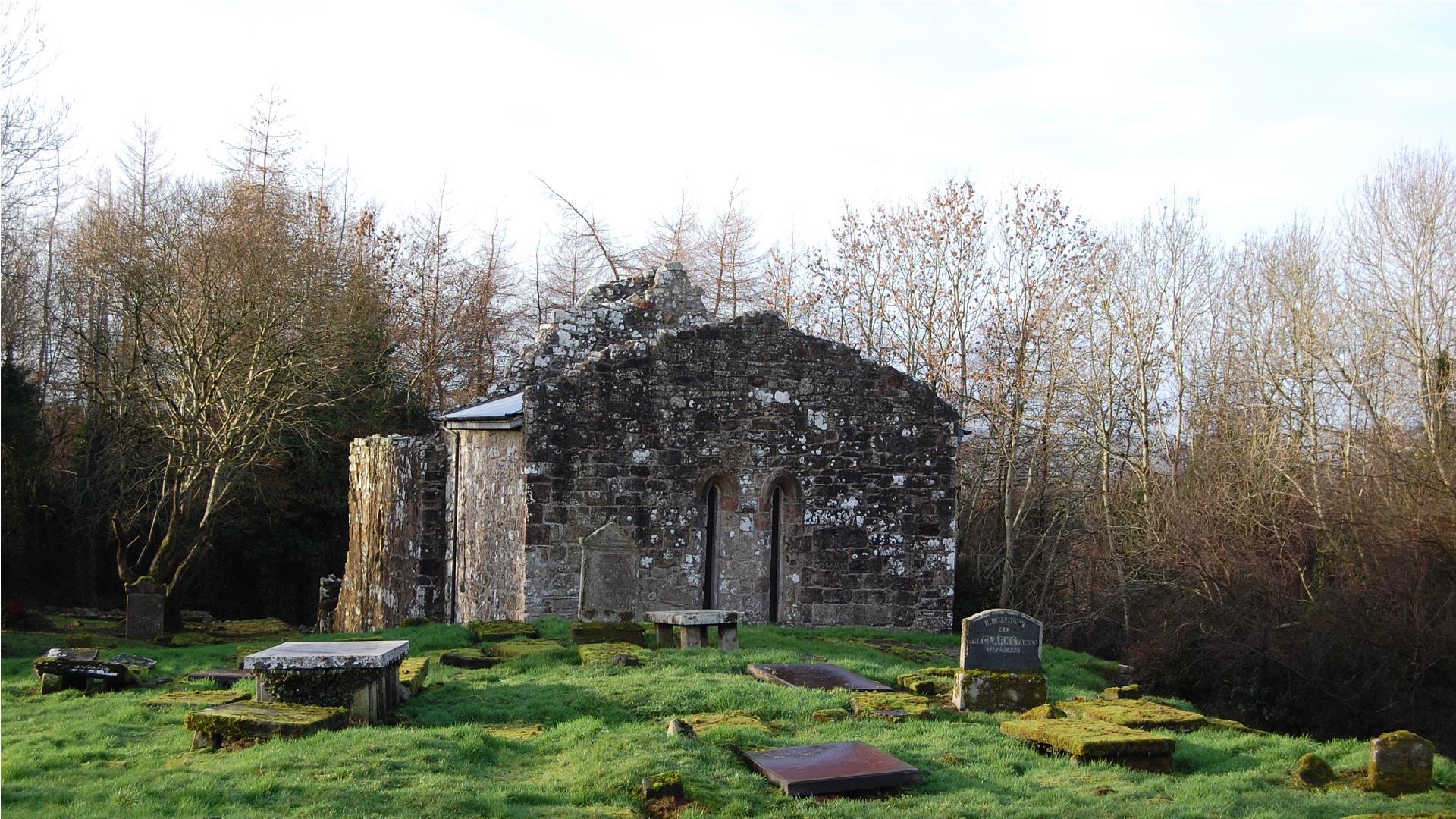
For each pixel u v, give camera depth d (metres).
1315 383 37.06
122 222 38.19
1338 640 27.61
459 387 50.88
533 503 22.38
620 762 11.11
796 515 23.89
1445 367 32.78
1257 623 28.50
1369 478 31.17
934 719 14.21
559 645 18.50
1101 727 13.19
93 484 36.69
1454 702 26.89
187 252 32.97
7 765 10.62
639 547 22.88
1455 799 11.75
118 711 13.33
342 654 12.94
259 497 36.47
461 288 52.53
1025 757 12.55
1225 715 28.09
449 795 9.90
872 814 10.22
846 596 23.95
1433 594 27.38
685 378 23.39
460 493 24.39
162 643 24.17
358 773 10.42
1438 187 35.44
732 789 10.73
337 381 37.19
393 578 26.33
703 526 23.33
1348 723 27.53
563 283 54.62
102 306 38.94
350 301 39.28
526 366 27.86
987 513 44.72
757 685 15.13
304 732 11.77
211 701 13.76
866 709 14.20
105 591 39.28
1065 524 42.66
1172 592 32.56
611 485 22.83
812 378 24.11
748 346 23.78
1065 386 42.06
